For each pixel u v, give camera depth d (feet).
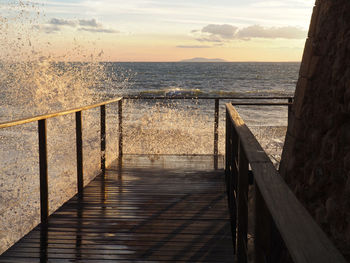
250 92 106.83
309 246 2.22
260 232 4.03
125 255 7.86
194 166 16.66
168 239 8.70
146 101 60.23
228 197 11.87
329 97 6.49
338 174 5.97
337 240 5.77
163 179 14.42
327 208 6.12
